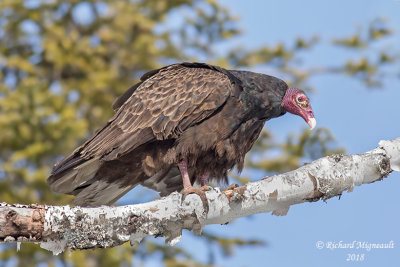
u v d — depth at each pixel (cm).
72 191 978
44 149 1575
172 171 1005
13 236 692
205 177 994
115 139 943
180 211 746
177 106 945
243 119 966
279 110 1002
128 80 1909
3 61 1844
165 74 1000
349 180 754
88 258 1578
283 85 1012
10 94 1619
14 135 1591
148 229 740
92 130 1794
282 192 749
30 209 701
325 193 752
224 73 973
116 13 1931
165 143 948
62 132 1587
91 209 725
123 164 955
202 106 944
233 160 980
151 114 949
